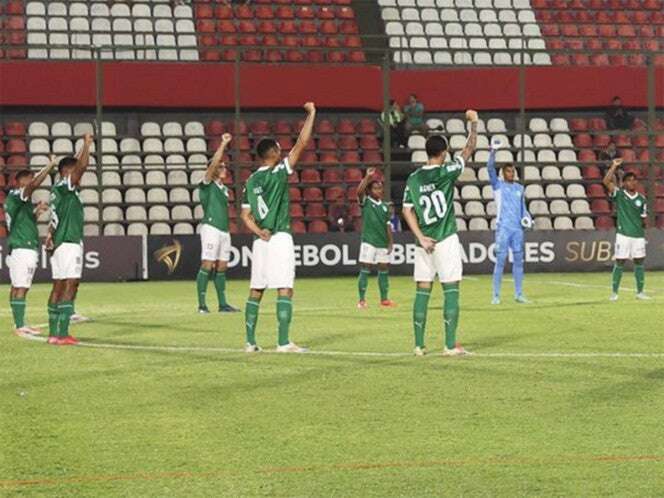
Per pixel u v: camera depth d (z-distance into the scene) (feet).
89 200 334.03
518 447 85.76
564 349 141.18
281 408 102.58
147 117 354.54
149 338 159.63
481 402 104.22
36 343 155.33
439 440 88.63
